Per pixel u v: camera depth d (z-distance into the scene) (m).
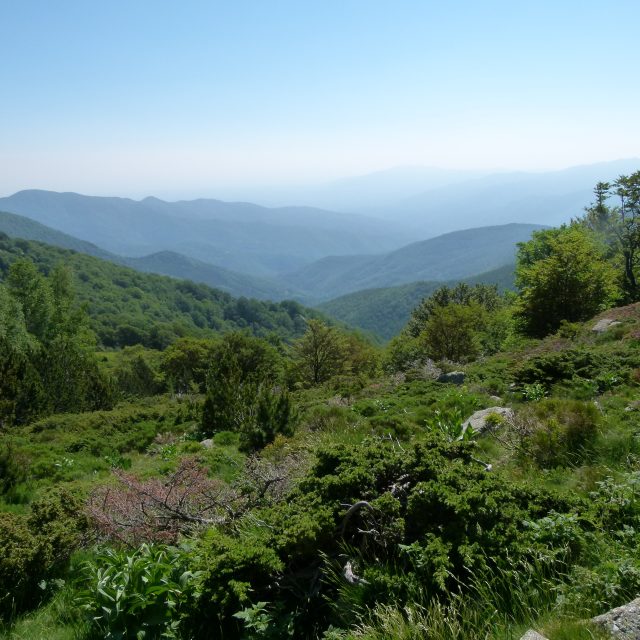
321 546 4.55
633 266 40.66
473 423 10.06
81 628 4.93
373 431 11.46
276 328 198.12
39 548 6.05
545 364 13.75
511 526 4.12
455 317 34.16
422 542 4.16
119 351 103.88
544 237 45.62
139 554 5.39
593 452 6.89
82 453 17.81
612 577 3.54
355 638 3.48
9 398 25.44
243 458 12.49
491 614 3.51
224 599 3.91
